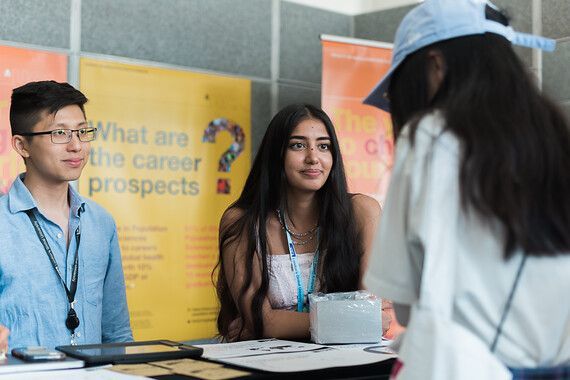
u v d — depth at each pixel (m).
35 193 1.78
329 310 1.50
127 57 3.05
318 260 1.89
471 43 0.93
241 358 1.25
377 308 1.52
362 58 3.31
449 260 0.86
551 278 0.87
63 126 1.75
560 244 0.87
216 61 3.31
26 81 2.79
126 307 1.96
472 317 0.87
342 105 3.27
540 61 3.01
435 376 0.81
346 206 1.90
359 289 1.90
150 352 1.27
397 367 0.86
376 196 3.34
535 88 0.93
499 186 0.84
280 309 1.86
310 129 1.88
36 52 2.82
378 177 3.34
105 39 3.00
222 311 1.97
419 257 0.89
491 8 0.98
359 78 3.30
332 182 1.90
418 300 0.89
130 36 3.06
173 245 3.15
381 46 3.34
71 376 1.09
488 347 0.87
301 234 1.91
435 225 0.85
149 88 3.10
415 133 0.90
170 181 3.15
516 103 0.89
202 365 1.17
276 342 1.53
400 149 0.92
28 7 2.82
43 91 1.75
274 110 3.50
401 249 0.90
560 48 2.97
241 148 3.37
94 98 2.96
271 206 1.92
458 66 0.92
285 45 3.55
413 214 0.88
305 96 3.63
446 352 0.81
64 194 1.82
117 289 1.94
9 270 1.69
